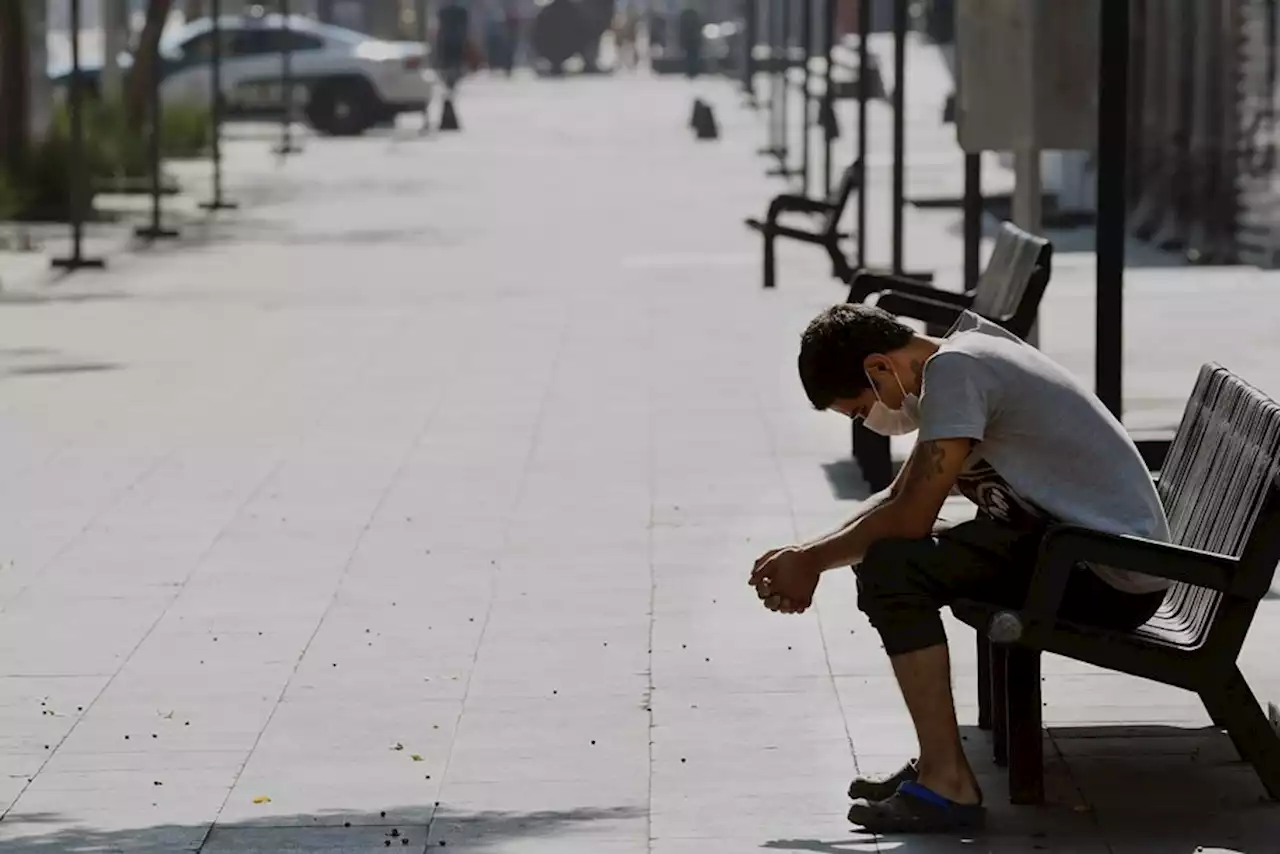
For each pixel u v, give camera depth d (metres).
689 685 19.97
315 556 25.05
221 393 36.22
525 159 92.44
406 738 18.62
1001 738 17.55
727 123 113.62
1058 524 15.99
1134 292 47.00
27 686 20.27
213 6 71.44
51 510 27.56
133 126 78.31
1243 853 15.53
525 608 22.72
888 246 58.56
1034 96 32.31
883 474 28.14
